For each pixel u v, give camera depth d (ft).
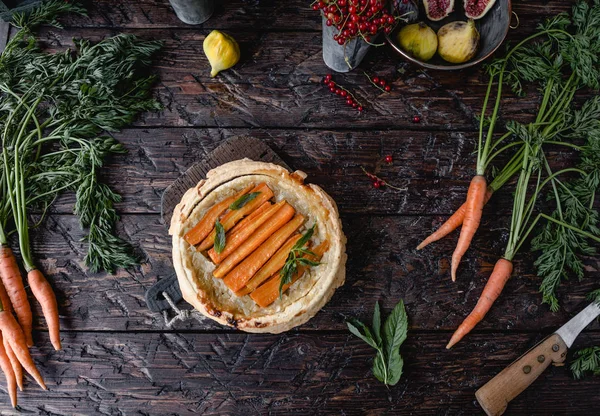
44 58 2.69
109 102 2.68
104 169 2.73
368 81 2.84
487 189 2.71
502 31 2.67
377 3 2.39
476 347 2.72
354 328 2.60
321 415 2.68
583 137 2.79
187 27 2.84
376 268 2.73
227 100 2.81
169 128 2.78
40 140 2.64
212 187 2.51
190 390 2.66
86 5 2.83
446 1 2.74
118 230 2.70
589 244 2.78
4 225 2.62
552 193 2.78
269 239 2.47
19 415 2.64
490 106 2.85
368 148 2.81
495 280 2.64
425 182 2.79
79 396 2.65
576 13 2.78
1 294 2.59
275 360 2.68
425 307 2.73
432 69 2.75
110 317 2.67
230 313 2.45
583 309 2.68
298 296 2.47
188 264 2.46
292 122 2.81
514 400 2.71
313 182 2.77
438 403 2.70
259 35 2.85
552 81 2.77
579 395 2.72
